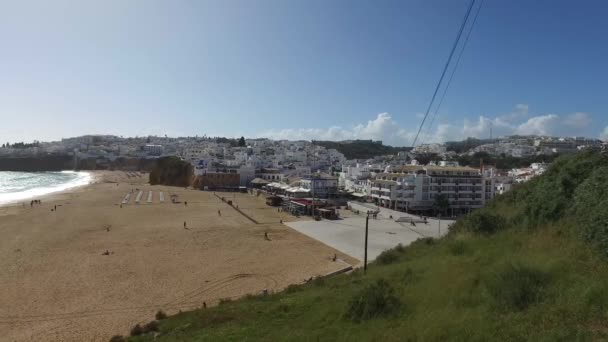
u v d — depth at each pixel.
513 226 26.80
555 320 11.48
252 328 20.31
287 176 180.88
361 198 133.25
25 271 43.94
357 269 43.22
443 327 13.09
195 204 113.31
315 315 20.19
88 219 81.69
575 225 20.03
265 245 61.72
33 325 30.23
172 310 33.50
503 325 12.05
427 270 22.95
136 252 54.22
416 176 112.56
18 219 80.12
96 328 29.67
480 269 18.81
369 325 16.05
